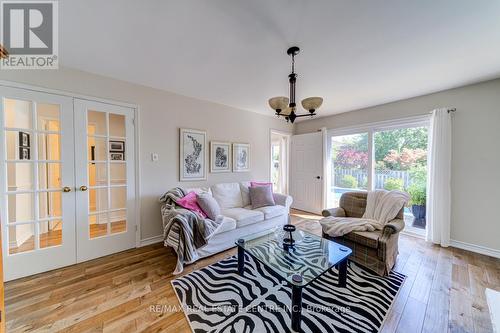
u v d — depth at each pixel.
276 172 6.00
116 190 2.74
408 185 3.36
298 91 2.99
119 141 2.90
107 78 2.51
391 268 2.21
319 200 4.47
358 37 1.74
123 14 1.48
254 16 1.49
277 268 1.68
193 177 3.28
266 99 3.39
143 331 1.42
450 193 2.83
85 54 2.02
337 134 4.30
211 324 1.47
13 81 1.98
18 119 2.05
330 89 2.89
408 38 1.75
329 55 2.03
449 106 2.88
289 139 5.11
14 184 2.05
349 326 1.47
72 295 1.78
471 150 2.71
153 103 2.87
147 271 2.17
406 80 2.60
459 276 2.10
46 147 2.23
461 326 1.49
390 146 3.56
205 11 1.45
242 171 3.99
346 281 2.00
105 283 1.96
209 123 3.49
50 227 2.27
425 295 1.81
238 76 2.51
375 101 3.43
